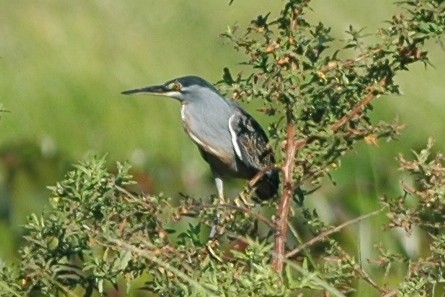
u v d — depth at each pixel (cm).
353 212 1265
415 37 861
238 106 1371
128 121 2583
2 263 873
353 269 843
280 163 876
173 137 2509
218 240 833
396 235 1139
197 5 3030
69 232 799
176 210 822
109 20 2947
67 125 2584
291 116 862
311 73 855
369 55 866
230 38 874
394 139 865
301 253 870
